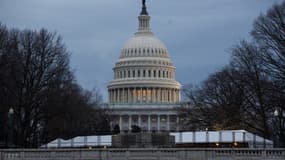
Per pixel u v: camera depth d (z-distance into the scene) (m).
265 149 70.56
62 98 118.69
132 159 70.69
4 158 70.88
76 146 91.94
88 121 160.25
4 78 107.62
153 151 70.69
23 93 112.12
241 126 129.50
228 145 96.50
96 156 70.88
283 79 102.75
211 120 143.62
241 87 120.69
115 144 88.56
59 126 127.56
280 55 103.44
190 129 159.50
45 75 116.69
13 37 117.38
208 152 70.44
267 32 104.94
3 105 109.69
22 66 111.62
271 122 117.81
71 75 132.88
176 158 70.38
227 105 130.50
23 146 109.44
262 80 110.12
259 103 114.00
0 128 114.38
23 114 114.88
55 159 71.12
